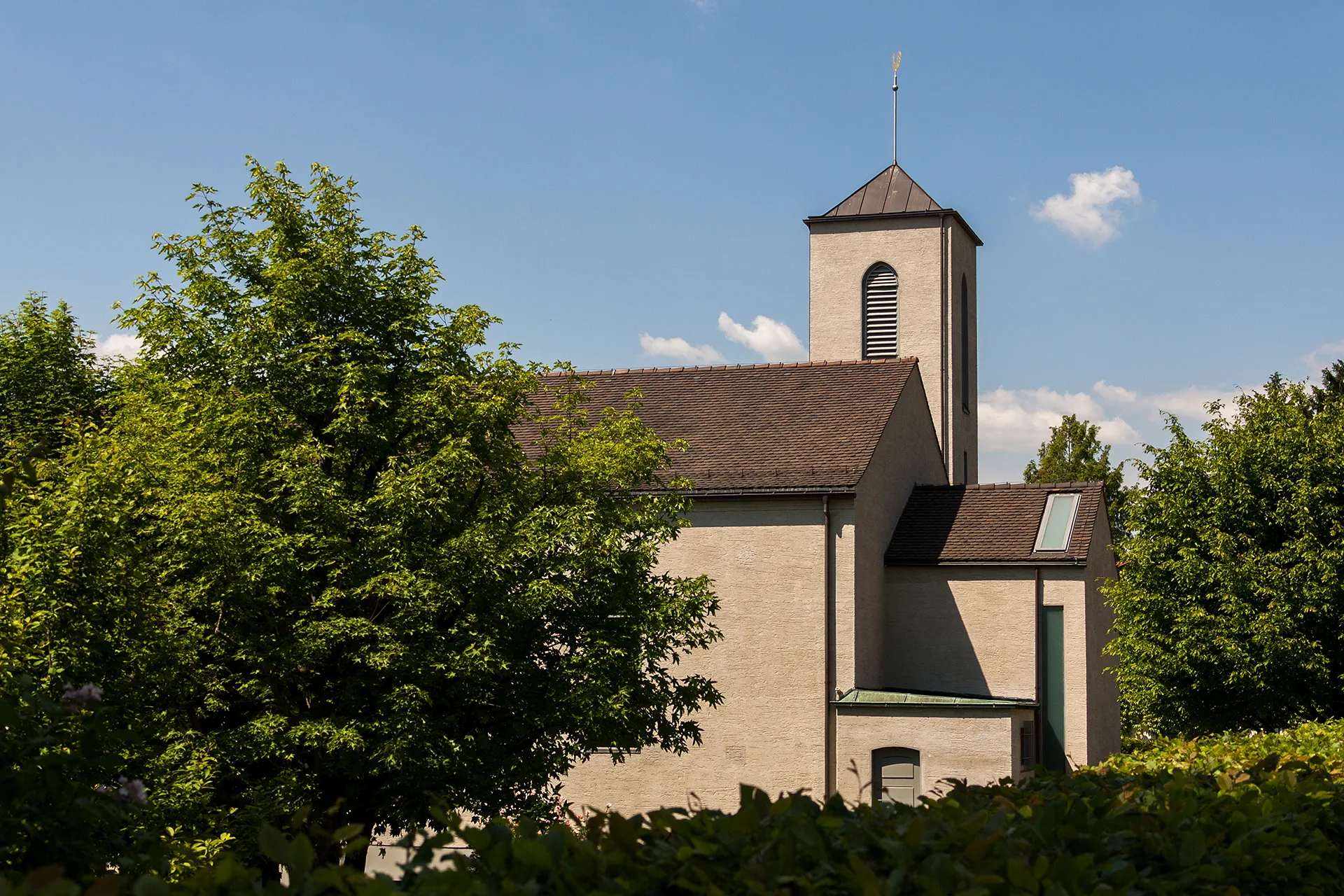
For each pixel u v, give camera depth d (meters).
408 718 14.32
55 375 21.19
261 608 14.77
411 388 16.23
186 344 15.91
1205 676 22.67
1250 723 23.48
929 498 27.69
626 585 16.88
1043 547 25.41
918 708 22.34
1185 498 23.81
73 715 6.45
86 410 20.17
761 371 28.92
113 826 6.25
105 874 5.98
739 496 23.94
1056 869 4.27
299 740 14.39
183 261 16.11
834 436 25.55
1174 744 12.05
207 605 14.32
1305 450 23.19
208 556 13.89
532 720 15.91
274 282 15.88
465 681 15.61
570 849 4.14
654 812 4.61
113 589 12.33
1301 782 7.38
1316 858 5.76
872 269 35.72
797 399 27.39
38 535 11.91
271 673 14.72
